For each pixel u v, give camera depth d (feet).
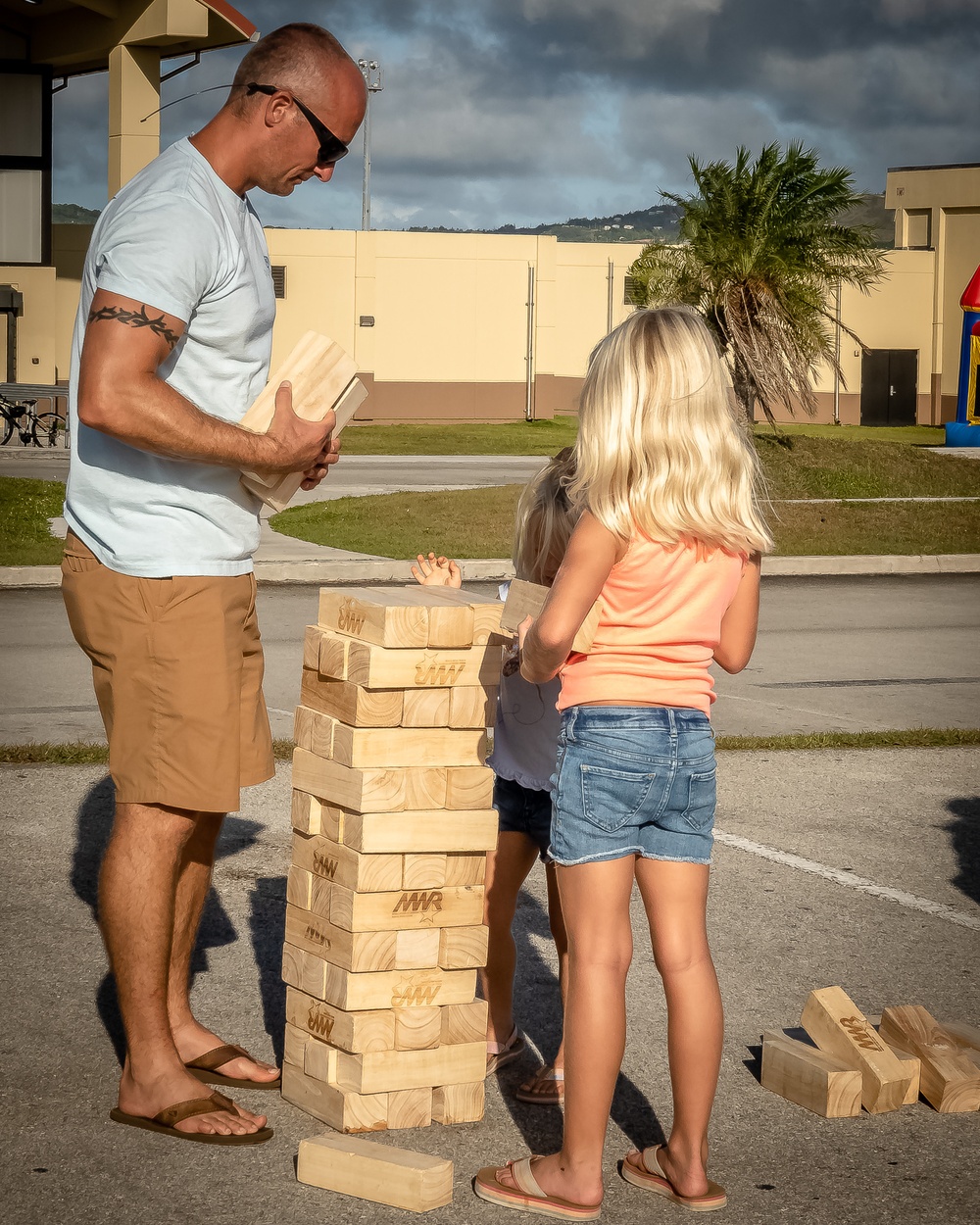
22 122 116.37
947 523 62.08
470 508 63.21
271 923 15.76
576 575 9.63
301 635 35.50
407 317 162.61
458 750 10.91
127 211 10.61
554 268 165.99
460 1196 10.22
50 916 15.71
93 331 10.19
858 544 56.18
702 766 9.91
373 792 10.67
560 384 171.63
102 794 20.66
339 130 11.02
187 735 10.87
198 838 11.97
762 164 91.09
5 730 25.16
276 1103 11.66
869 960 15.17
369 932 10.87
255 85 10.87
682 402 9.70
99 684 11.20
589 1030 9.77
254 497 11.35
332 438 11.37
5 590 42.50
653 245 95.71
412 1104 11.22
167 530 10.88
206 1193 10.12
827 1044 12.25
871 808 21.26
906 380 181.57
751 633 10.67
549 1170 10.04
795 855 18.90
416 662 10.66
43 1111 11.29
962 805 21.58
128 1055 11.16
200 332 10.90
